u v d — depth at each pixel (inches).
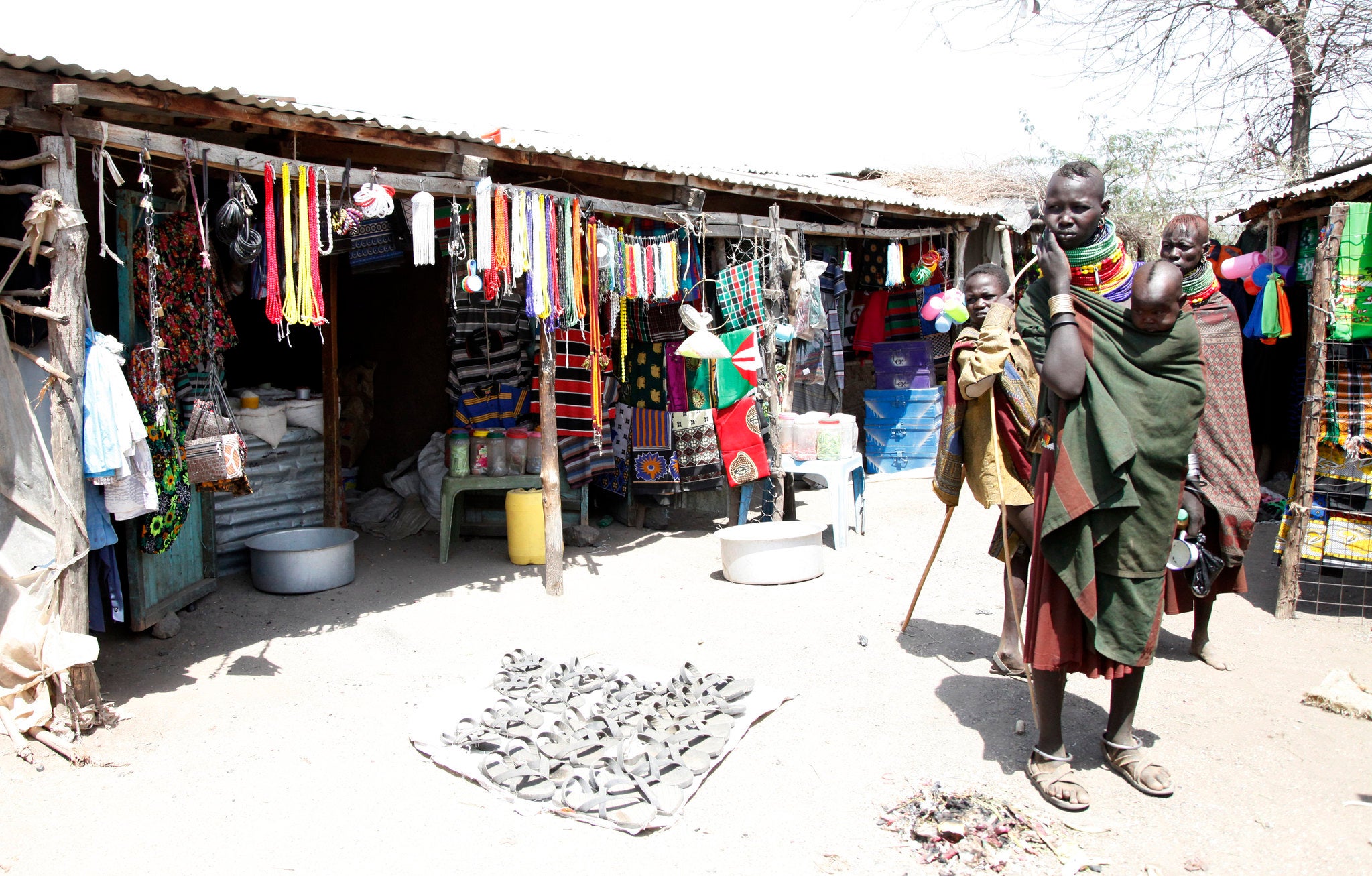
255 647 197.9
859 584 238.8
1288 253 263.7
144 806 130.2
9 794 133.4
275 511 270.8
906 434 390.6
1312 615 211.3
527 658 182.1
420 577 252.8
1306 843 116.0
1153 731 148.2
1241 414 171.9
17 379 152.3
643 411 303.4
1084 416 120.6
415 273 316.8
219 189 213.3
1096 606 121.6
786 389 305.0
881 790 131.5
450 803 130.0
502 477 273.7
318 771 140.0
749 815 125.2
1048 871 111.3
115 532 186.1
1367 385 208.1
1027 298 133.2
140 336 189.9
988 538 287.3
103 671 183.6
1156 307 115.6
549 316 224.2
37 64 140.4
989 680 170.9
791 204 345.4
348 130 186.1
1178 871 110.8
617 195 288.2
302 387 299.6
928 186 433.7
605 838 120.0
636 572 255.6
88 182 204.8
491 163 250.1
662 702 155.9
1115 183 526.9
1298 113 416.8
